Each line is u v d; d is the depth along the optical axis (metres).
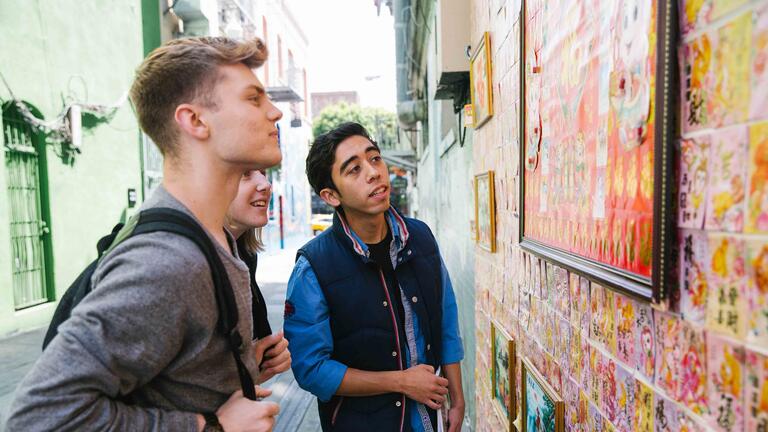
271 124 1.01
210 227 0.97
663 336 0.89
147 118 0.97
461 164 4.30
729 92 0.69
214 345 0.92
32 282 7.07
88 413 0.76
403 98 9.91
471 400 3.73
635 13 0.94
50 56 7.30
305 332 1.79
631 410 1.03
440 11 3.11
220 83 0.94
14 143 6.75
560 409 1.43
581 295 1.30
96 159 8.43
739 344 0.69
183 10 11.45
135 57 9.81
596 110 1.13
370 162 1.84
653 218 0.84
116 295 0.79
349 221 1.91
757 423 0.65
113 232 1.05
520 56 1.73
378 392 1.75
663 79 0.81
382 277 1.86
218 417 0.90
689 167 0.79
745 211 0.67
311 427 3.91
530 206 1.71
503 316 2.23
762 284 0.64
